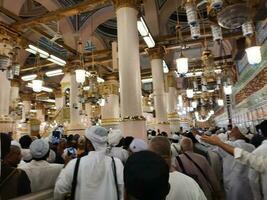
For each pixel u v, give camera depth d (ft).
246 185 12.21
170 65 47.75
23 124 48.60
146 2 33.53
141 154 3.42
